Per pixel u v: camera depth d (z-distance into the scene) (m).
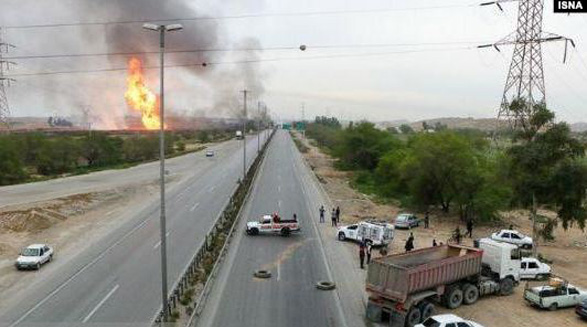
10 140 94.25
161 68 25.64
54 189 71.81
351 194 76.06
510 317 28.70
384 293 26.56
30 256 35.53
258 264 37.47
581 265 41.94
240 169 99.62
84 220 52.47
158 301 29.06
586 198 42.75
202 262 36.28
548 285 32.44
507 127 69.06
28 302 28.86
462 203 58.09
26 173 90.00
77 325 25.45
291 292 31.39
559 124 41.03
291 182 84.44
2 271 34.81
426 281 27.19
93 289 31.11
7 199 61.50
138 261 37.34
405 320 25.98
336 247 43.28
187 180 84.50
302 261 38.56
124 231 47.44
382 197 74.81
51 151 103.75
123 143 124.81
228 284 32.62
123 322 25.88
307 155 141.12
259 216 55.81
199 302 28.28
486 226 56.88
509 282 32.72
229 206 56.62
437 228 54.53
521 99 43.16
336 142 126.75
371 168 105.19
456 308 29.83
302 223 53.16
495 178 50.59
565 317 29.08
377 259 27.78
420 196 63.50
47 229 48.12
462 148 59.56
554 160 41.09
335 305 29.38
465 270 29.83
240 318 26.81
